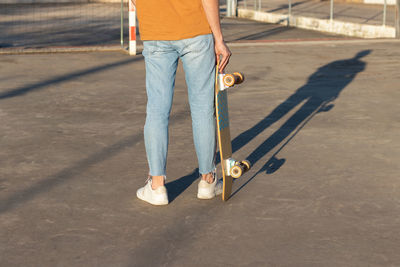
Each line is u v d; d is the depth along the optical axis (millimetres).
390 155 4598
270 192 3723
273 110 6234
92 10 25734
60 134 5180
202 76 3422
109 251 2863
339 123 5676
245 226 3180
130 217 3303
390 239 3018
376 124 5641
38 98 6766
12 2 30234
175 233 3086
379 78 8344
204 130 3484
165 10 3332
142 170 4188
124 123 5605
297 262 2754
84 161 4391
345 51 11250
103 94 7059
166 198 3480
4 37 14297
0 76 8195
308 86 7707
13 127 5406
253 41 12773
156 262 2750
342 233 3090
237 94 7113
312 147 4812
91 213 3357
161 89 3434
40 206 3461
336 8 26453
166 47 3402
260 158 4496
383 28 15867
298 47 11852
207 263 2740
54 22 19250
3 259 2768
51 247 2904
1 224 3184
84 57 10234
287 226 3182
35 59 9906
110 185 3852
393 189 3797
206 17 3365
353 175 4086
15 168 4199
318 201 3566
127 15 22750
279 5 28922
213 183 3605
